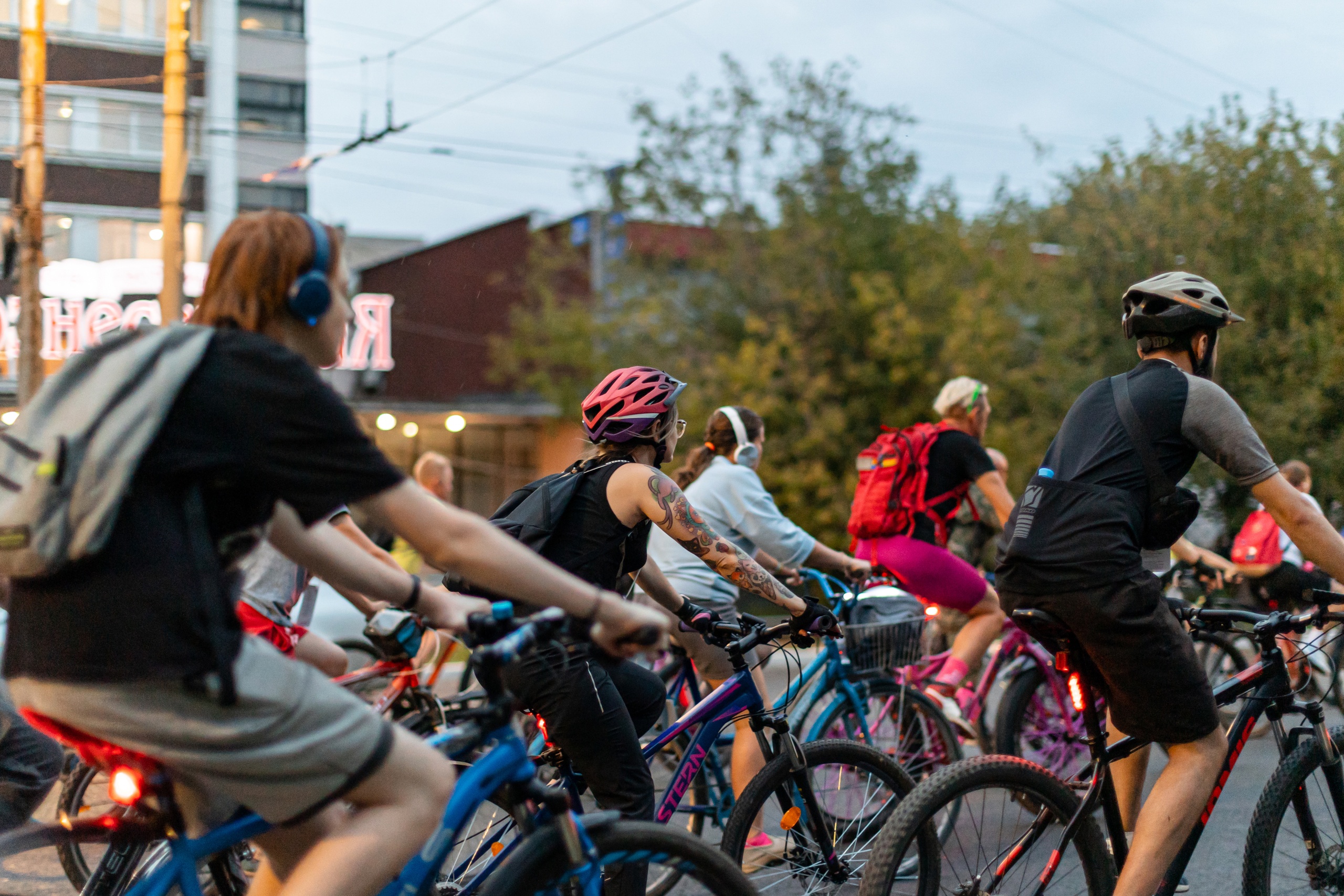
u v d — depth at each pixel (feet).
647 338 72.74
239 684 5.49
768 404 63.67
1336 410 41.27
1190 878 12.92
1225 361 43.01
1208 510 40.73
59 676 5.41
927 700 14.44
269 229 6.18
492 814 8.97
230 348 5.65
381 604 14.49
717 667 12.67
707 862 7.51
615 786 9.50
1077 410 9.96
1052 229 56.54
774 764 10.52
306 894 5.79
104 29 47.21
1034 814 9.55
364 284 84.94
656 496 9.59
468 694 15.49
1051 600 9.32
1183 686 9.14
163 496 5.43
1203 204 46.78
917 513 16.30
